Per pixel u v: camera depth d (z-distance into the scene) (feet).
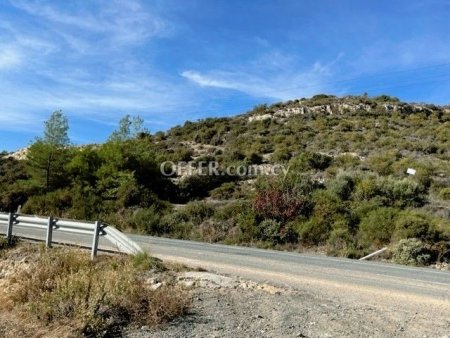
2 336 22.81
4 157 199.11
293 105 257.96
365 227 72.13
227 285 31.60
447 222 73.46
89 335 22.12
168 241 65.87
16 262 40.42
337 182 97.14
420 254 60.85
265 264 46.11
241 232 76.84
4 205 112.57
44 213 93.25
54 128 123.85
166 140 210.38
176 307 25.20
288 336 22.09
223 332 22.54
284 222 77.92
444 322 25.36
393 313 27.02
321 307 27.55
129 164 122.93
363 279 39.47
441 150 150.51
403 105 244.22
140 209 90.89
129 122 133.39
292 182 97.25
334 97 277.64
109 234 40.16
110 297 24.99
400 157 141.49
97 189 111.65
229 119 240.73
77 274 29.14
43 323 24.03
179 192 125.90
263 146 171.12
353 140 170.71
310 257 56.03
